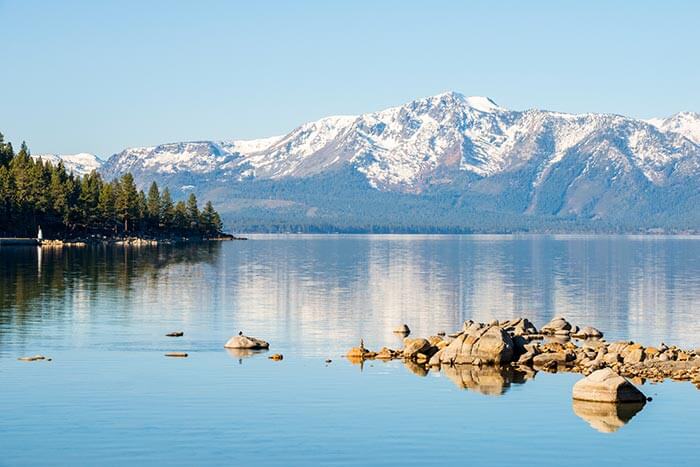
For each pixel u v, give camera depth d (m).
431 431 65.38
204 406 71.44
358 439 63.28
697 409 72.44
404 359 94.25
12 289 161.62
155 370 85.44
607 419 69.25
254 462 58.28
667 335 119.44
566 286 199.12
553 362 90.69
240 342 99.69
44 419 67.19
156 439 62.62
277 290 176.25
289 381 81.31
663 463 59.06
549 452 61.06
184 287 176.62
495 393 77.88
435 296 171.00
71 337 105.06
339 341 107.62
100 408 70.50
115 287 170.62
